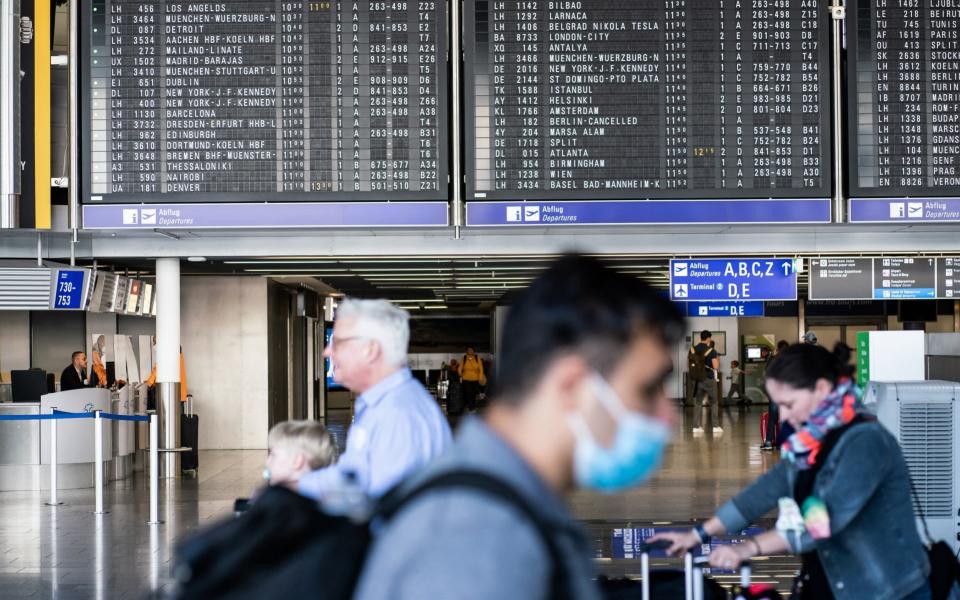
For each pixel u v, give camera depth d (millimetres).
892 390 5629
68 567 7969
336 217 9977
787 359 3297
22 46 10234
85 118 9953
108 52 9953
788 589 5945
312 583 1325
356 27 9945
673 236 12078
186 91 9938
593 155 10000
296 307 21766
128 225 9984
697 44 9992
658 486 12164
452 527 1174
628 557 6617
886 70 10008
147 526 9922
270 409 19078
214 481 13547
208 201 9969
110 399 13523
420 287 21547
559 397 1341
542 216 10008
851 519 3205
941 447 5602
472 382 27719
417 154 9969
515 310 1378
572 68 9977
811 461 3307
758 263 13141
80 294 11820
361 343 3398
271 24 9938
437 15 9953
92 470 13039
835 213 10023
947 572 3352
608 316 1326
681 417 25328
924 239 12102
